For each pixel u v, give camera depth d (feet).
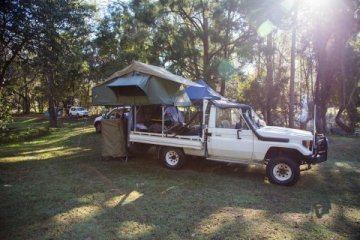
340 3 53.88
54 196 20.22
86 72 97.40
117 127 31.30
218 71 67.00
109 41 85.81
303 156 23.02
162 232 14.90
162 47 71.05
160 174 26.20
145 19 68.74
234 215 17.12
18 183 23.30
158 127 29.30
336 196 20.63
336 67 61.26
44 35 37.09
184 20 75.15
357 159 33.19
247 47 64.03
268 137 23.77
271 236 14.56
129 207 18.25
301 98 77.05
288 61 82.58
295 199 19.93
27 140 50.16
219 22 66.59
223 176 25.72
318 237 14.49
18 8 32.94
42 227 15.43
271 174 23.52
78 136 53.52
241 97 76.18
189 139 26.66
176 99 28.12
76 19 42.06
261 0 54.85
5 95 48.49
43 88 84.12
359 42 62.85
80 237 14.35
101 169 27.91
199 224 15.87
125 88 28.27
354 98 68.90
